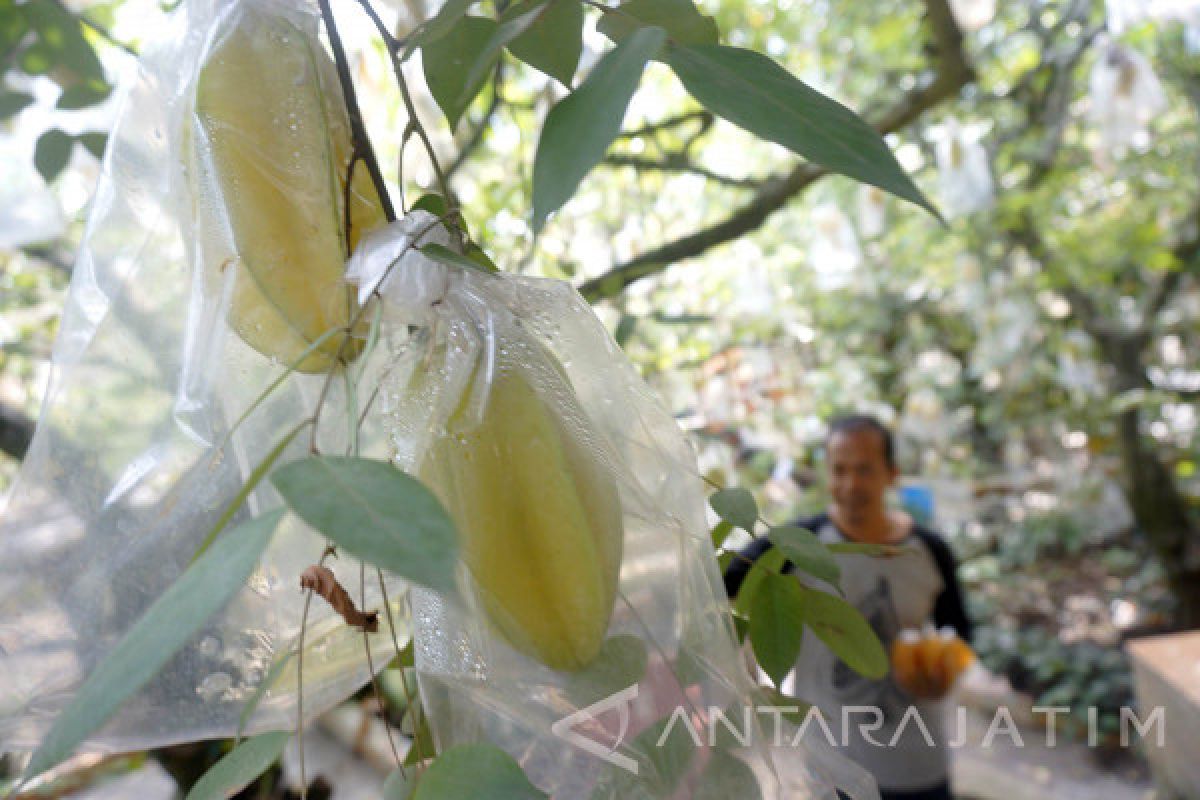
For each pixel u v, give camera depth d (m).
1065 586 4.78
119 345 0.61
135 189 0.61
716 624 0.58
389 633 0.65
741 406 2.70
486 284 0.57
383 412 0.57
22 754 0.59
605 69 0.46
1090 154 3.81
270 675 0.55
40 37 1.04
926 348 4.77
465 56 0.66
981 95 3.54
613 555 0.55
